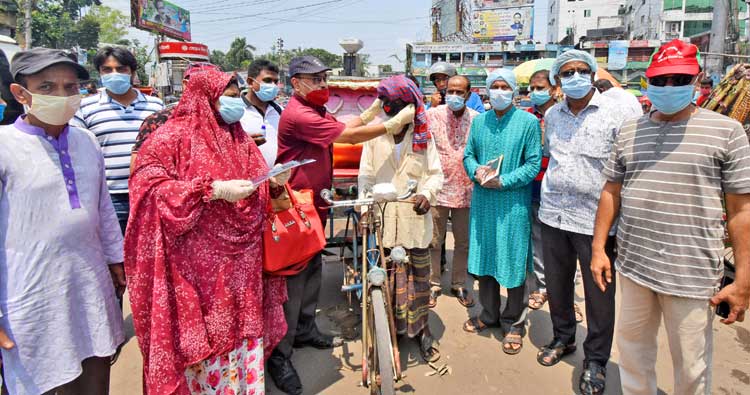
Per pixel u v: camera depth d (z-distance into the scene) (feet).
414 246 10.23
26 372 6.48
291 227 8.66
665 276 7.22
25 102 6.36
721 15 43.42
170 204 6.81
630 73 123.34
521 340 11.35
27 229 6.37
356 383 10.00
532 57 136.36
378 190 8.58
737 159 6.59
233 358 7.75
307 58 9.59
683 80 6.64
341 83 15.03
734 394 9.52
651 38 149.38
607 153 9.19
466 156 11.57
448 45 140.67
